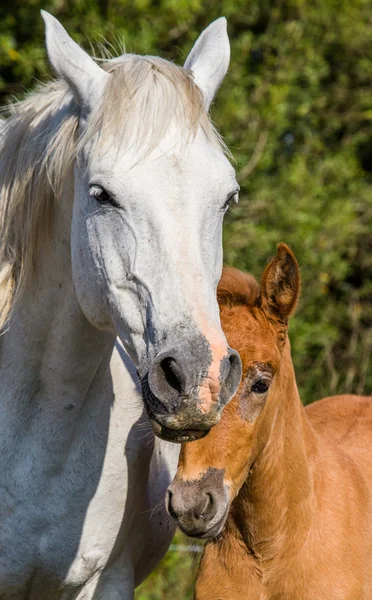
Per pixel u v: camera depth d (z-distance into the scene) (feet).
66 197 12.35
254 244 37.45
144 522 14.90
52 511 13.32
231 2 39.81
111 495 13.75
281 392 15.24
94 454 13.52
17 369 13.23
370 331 41.27
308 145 42.47
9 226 13.08
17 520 13.23
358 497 16.61
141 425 14.28
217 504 13.55
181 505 13.35
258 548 15.48
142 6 36.45
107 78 11.74
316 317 40.68
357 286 44.19
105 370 13.64
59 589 13.82
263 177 39.86
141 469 14.33
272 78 40.29
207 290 10.62
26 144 12.96
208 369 10.14
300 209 39.01
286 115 41.47
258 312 14.90
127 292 11.03
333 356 42.22
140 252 10.84
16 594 13.76
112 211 11.08
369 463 18.10
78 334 12.81
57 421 13.19
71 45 11.83
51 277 12.80
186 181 10.89
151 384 10.30
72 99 12.28
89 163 11.25
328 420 20.20
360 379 41.14
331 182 42.11
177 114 11.02
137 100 11.07
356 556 15.88
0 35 35.53
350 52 44.04
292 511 15.33
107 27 35.96
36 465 13.21
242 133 38.88
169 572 29.48
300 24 41.01
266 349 14.47
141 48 35.91
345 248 41.22
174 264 10.62
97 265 11.37
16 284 13.12
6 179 13.14
